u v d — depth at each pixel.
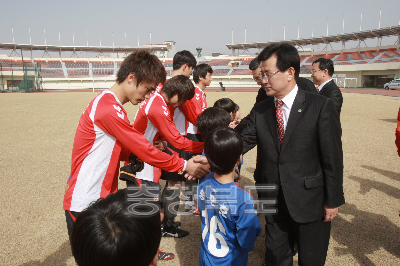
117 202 0.83
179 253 2.85
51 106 17.88
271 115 1.99
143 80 1.74
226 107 3.21
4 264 2.64
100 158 1.76
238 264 1.72
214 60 65.62
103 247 0.73
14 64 54.53
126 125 1.73
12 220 3.51
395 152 6.53
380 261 2.63
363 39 50.91
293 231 2.00
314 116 1.80
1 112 14.36
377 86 46.88
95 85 55.72
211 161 1.64
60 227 3.36
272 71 1.81
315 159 1.86
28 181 4.87
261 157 2.09
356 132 8.84
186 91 2.45
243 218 1.60
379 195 4.18
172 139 2.49
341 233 3.14
